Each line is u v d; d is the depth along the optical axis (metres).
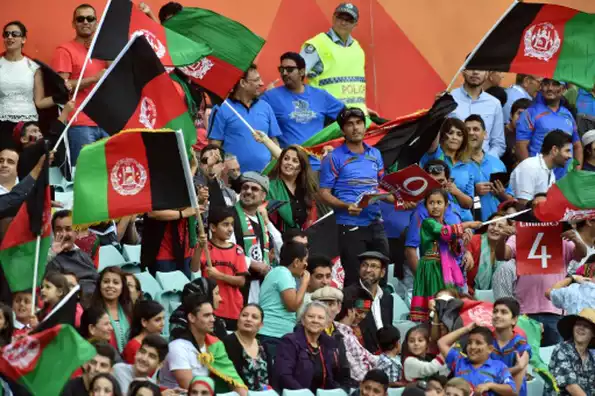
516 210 55.38
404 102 74.75
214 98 59.62
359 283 52.12
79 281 48.00
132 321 44.34
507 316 47.56
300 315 49.09
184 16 54.81
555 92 65.44
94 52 49.62
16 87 58.84
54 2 67.06
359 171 55.94
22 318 42.19
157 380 43.81
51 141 59.19
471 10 76.19
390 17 74.69
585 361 49.31
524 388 48.78
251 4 71.06
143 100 46.47
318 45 65.56
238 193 54.91
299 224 55.12
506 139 68.19
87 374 40.34
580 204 52.59
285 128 61.53
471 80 66.38
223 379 44.19
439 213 52.44
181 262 52.47
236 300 49.50
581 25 54.72
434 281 52.00
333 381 46.75
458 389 44.06
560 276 54.22
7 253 41.59
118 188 44.16
